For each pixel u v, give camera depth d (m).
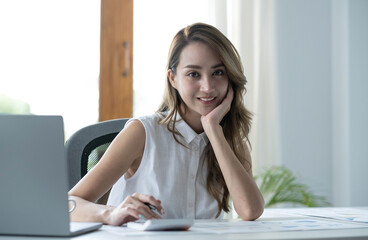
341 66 3.37
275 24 3.23
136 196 1.00
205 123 1.37
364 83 3.42
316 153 3.29
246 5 3.11
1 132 0.75
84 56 2.96
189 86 1.36
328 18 3.35
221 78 1.38
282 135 3.23
